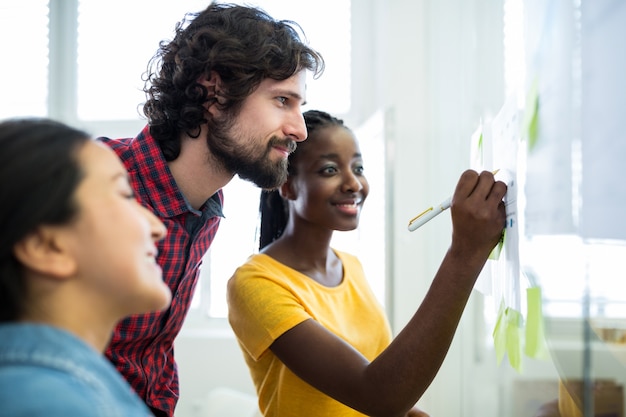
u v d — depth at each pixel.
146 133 0.94
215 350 2.25
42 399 0.39
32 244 0.47
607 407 0.49
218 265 2.34
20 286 0.47
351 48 2.38
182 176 0.94
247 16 0.95
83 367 0.44
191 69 0.92
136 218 0.51
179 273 0.94
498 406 1.07
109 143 0.95
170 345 1.00
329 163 1.06
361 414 0.99
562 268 0.58
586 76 0.52
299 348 0.89
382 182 1.92
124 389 0.47
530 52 0.74
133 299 0.51
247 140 0.92
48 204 0.46
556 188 0.60
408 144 1.95
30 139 0.47
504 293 0.79
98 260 0.48
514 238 0.70
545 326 0.64
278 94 0.93
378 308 1.12
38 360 0.43
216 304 2.36
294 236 1.09
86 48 2.47
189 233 0.96
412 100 1.98
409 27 2.03
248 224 2.31
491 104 1.08
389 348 0.78
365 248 2.07
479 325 1.24
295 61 0.92
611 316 0.48
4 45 2.50
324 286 1.06
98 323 0.51
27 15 2.49
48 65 2.48
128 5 2.46
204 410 2.09
